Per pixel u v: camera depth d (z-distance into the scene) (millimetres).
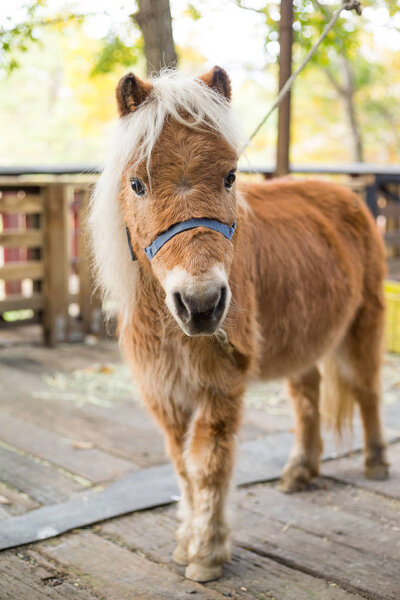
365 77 13305
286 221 2693
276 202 2787
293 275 2570
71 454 3303
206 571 2176
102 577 2195
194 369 2125
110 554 2346
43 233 5539
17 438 3518
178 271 1743
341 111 14766
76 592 2100
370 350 3018
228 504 2262
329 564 2281
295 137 15031
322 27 4871
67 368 4996
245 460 3223
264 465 3166
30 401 4176
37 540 2410
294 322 2582
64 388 4480
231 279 2150
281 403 4219
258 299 2459
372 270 3037
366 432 3064
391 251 8016
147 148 1828
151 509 2697
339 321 2797
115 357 5336
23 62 17297
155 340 2162
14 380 4648
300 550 2383
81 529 2527
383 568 2258
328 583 2172
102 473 3070
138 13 4016
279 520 2627
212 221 1804
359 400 3057
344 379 3086
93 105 13102
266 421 3852
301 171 6879
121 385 4551
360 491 2924
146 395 2285
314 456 2977
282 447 3404
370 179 7230
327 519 2639
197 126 1847
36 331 6355
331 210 2969
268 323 2514
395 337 5473
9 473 3068
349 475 3084
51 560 2305
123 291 2148
